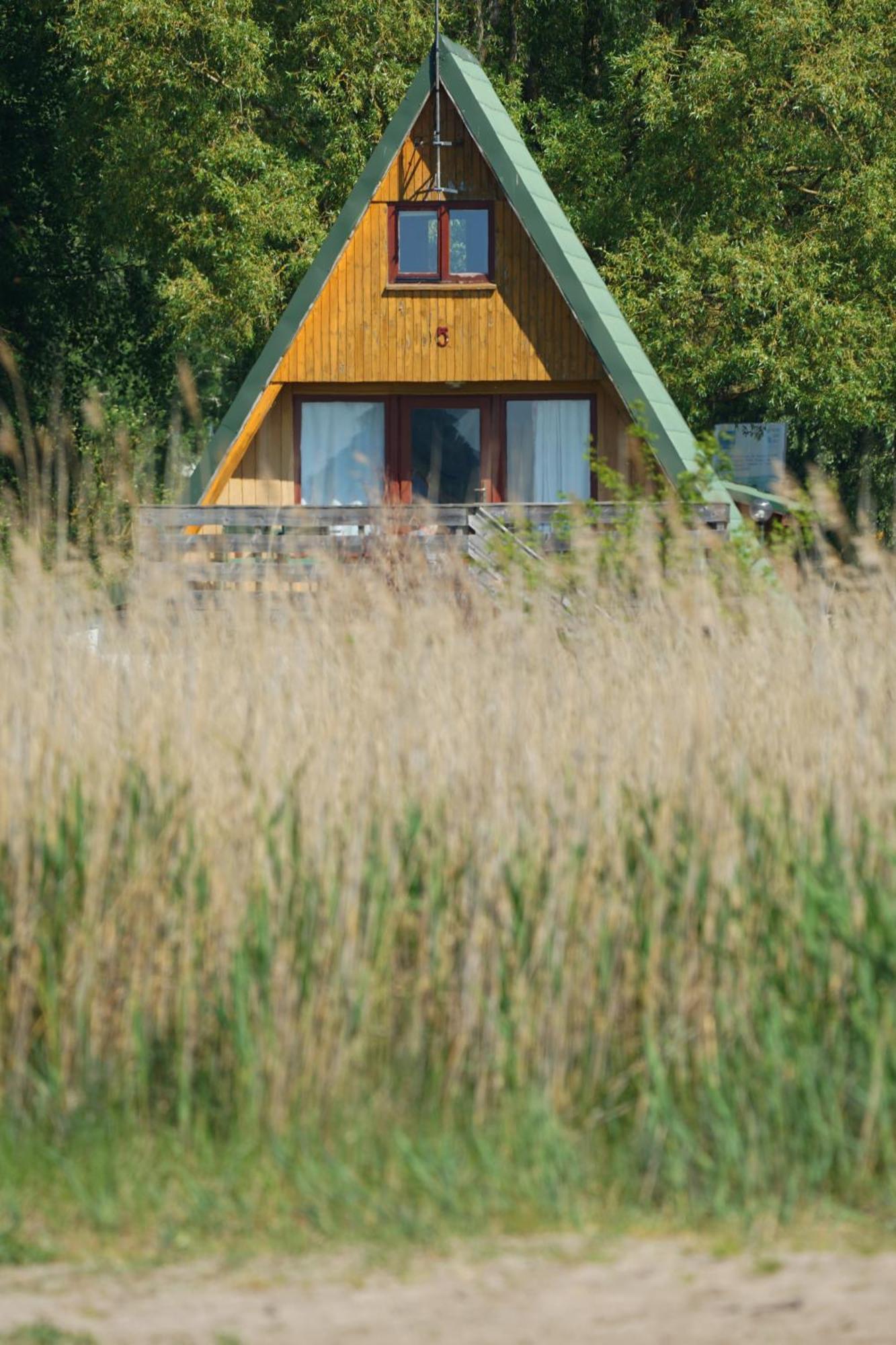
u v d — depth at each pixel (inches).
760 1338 422.9
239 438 1818.4
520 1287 463.5
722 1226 509.0
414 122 1819.6
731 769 623.8
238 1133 553.6
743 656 723.4
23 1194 532.7
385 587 783.1
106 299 3134.8
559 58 3031.5
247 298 2452.0
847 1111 547.5
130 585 786.2
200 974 590.6
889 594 817.5
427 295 1825.8
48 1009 577.0
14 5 2886.3
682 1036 557.6
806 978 568.7
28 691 677.3
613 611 820.0
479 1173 533.6
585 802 613.0
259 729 652.7
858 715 671.1
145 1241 505.7
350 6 2509.8
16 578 759.1
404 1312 446.3
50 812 618.8
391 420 1871.3
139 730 663.8
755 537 1211.2
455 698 680.4
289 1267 482.6
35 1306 456.1
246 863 598.2
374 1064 581.6
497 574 932.6
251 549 1449.3
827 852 589.0
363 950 589.0
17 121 2930.6
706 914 583.2
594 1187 533.0
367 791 629.0
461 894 599.2
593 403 1849.2
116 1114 568.1
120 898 598.2
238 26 2442.2
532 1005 575.8
